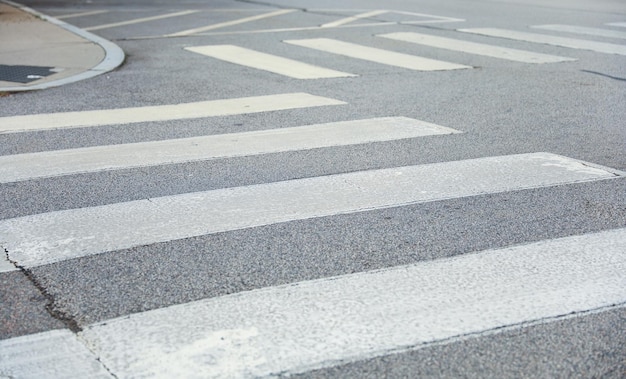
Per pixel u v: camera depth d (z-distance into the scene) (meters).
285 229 4.96
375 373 3.36
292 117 7.83
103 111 8.08
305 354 3.49
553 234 4.89
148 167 6.23
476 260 4.49
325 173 6.09
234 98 8.67
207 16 16.20
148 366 3.40
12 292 4.13
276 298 4.03
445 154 6.60
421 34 13.52
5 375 3.34
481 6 18.33
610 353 3.52
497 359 3.46
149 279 4.27
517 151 6.70
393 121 7.68
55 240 4.79
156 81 9.56
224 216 5.19
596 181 5.92
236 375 3.33
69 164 6.31
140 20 15.54
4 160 6.42
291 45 12.31
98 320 3.82
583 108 8.26
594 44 12.46
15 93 8.88
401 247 4.68
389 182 5.88
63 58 10.86
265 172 6.11
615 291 4.11
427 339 3.62
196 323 3.77
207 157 6.49
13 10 16.55
